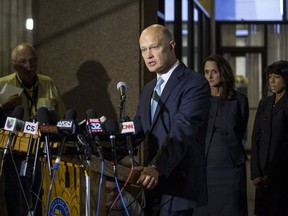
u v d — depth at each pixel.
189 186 3.43
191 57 10.81
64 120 2.98
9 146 3.39
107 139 3.15
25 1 5.72
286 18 15.12
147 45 3.48
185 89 3.43
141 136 3.64
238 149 4.77
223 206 4.76
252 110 15.07
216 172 4.76
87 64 5.68
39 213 3.99
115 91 5.62
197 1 11.47
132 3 5.58
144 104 3.63
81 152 3.06
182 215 3.44
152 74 5.89
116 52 5.62
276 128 5.01
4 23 5.60
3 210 4.57
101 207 3.21
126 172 3.21
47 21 5.75
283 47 15.13
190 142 3.31
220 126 4.78
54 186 3.37
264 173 5.03
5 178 4.48
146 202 3.57
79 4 5.69
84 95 5.69
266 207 5.01
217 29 15.12
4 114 4.67
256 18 15.14
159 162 3.24
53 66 5.75
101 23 5.64
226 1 15.05
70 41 5.71
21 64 4.95
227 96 4.83
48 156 3.04
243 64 15.18
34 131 3.13
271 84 5.11
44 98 5.05
